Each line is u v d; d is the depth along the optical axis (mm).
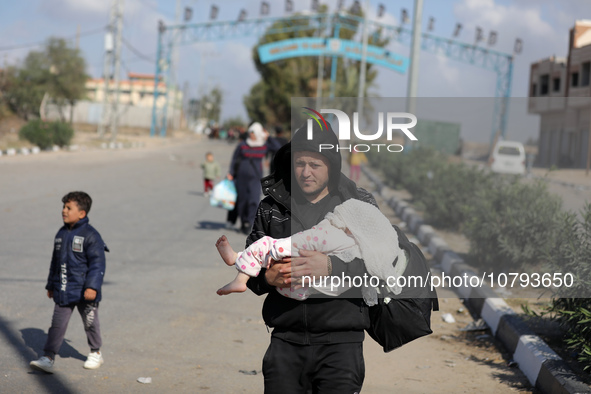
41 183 18297
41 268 8023
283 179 2906
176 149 47625
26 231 10586
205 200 17172
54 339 4762
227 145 64688
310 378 2920
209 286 7691
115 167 26641
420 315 2900
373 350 5680
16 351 5180
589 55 34438
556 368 4504
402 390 4648
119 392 4453
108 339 5617
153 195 17469
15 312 6188
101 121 52500
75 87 59094
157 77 65750
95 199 15625
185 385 4637
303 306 2834
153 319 6266
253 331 6047
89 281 4766
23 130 34438
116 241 10320
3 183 17578
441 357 5473
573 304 4805
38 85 57375
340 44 57812
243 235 11594
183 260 9125
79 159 29703
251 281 2900
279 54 58375
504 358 5391
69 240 4820
